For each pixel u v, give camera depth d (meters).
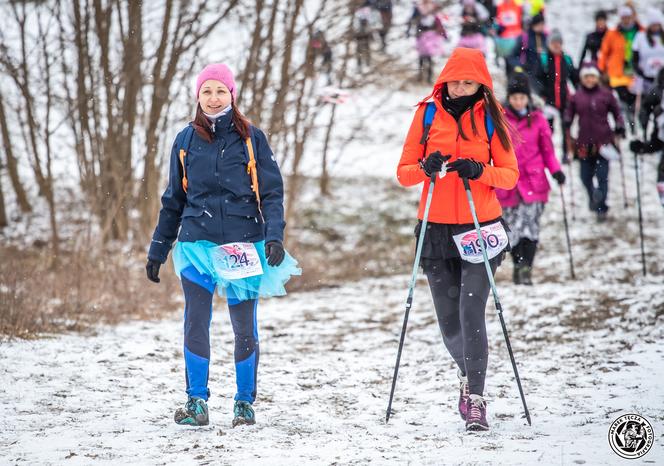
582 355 15.78
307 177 35.12
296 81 29.48
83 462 9.50
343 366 16.31
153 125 29.36
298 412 12.78
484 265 11.91
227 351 17.42
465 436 10.84
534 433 10.98
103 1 31.53
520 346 17.16
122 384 14.07
